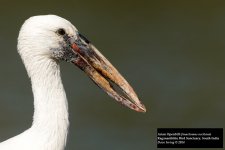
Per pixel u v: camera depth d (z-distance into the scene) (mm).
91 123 16672
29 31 9672
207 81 19031
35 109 9727
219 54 20953
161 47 21391
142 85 18719
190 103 17938
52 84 9766
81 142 15797
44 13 23594
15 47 20281
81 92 17828
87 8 24109
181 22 23562
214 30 22875
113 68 10078
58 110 9711
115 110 17281
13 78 18422
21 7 23531
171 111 17438
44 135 9594
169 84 18797
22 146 9508
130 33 22594
